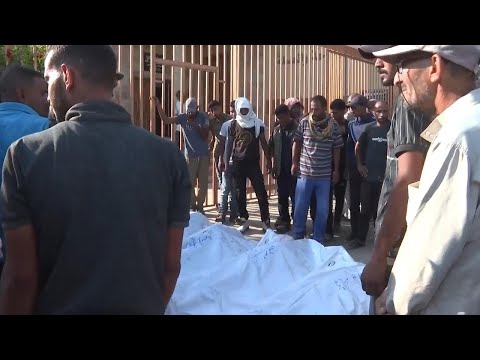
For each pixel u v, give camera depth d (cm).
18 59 559
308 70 1128
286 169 765
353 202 710
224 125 788
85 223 161
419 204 169
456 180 163
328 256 289
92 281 161
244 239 328
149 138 178
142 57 782
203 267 280
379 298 199
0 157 251
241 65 975
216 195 944
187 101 827
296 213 681
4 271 167
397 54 185
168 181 178
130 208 166
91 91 179
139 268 167
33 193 160
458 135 165
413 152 235
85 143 167
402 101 249
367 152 670
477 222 162
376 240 222
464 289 165
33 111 274
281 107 766
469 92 177
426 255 164
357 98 714
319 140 661
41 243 163
